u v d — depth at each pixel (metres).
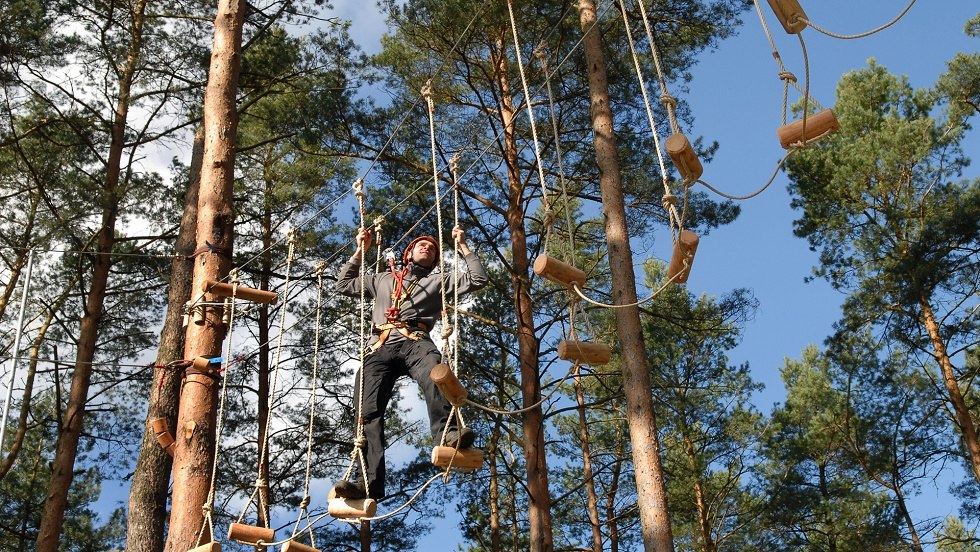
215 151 8.57
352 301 15.26
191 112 14.55
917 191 16.72
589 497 16.69
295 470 15.63
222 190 8.39
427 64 13.45
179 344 11.41
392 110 13.38
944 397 15.42
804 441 17.86
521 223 12.79
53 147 13.61
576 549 12.65
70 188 13.03
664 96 5.12
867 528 16.59
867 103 18.39
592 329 5.92
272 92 13.44
